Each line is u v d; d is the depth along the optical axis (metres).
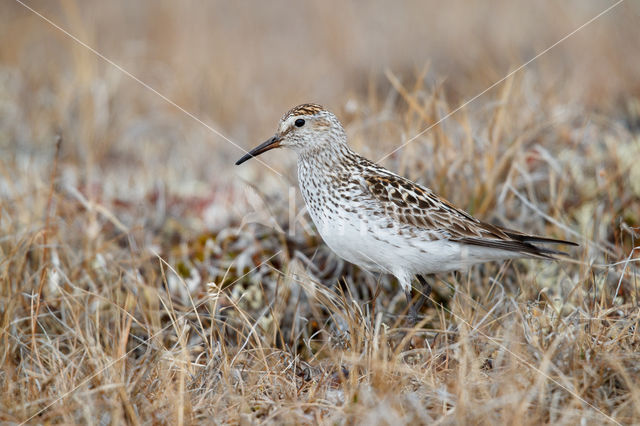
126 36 26.31
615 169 13.62
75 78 20.06
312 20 27.80
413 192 10.67
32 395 8.84
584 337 8.97
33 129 18.48
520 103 15.57
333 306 10.02
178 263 12.95
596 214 12.18
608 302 10.10
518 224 12.66
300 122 10.98
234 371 9.28
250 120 21.08
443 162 12.98
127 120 19.75
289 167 14.70
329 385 9.21
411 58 23.83
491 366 9.27
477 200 12.66
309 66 24.62
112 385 8.22
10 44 24.14
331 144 10.90
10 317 10.36
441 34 24.97
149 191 15.84
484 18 25.36
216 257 13.09
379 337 9.75
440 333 9.95
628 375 8.27
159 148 19.09
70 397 8.54
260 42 26.73
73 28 23.55
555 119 14.86
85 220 13.30
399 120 14.27
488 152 12.90
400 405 8.06
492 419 7.83
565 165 13.52
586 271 10.04
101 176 16.83
